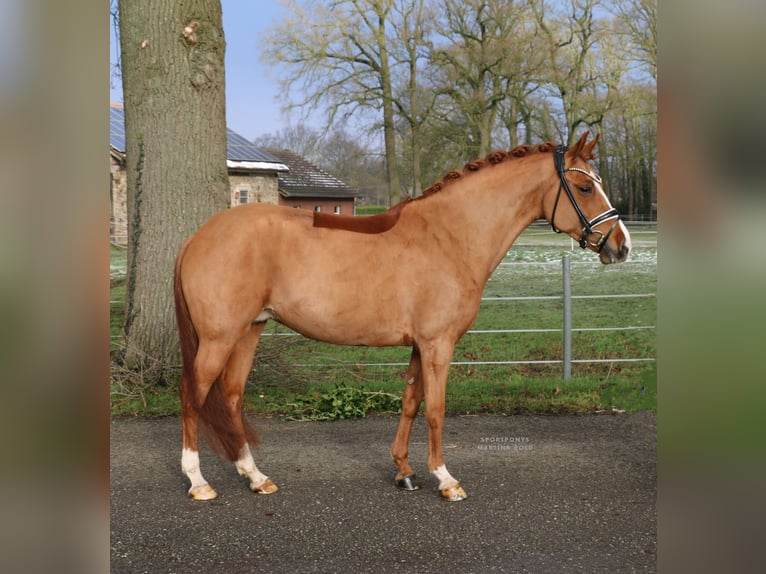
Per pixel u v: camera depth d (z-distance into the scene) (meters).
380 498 3.46
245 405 5.30
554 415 5.01
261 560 2.77
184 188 5.63
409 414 3.60
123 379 5.51
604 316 8.55
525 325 8.34
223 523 3.14
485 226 3.44
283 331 7.29
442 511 3.29
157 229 5.62
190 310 3.34
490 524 3.13
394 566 2.72
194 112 5.62
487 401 5.34
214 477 3.78
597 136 3.42
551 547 2.88
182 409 3.45
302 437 4.55
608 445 4.29
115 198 16.28
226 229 3.34
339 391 5.43
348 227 3.44
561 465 3.92
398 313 3.38
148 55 5.49
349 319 3.37
